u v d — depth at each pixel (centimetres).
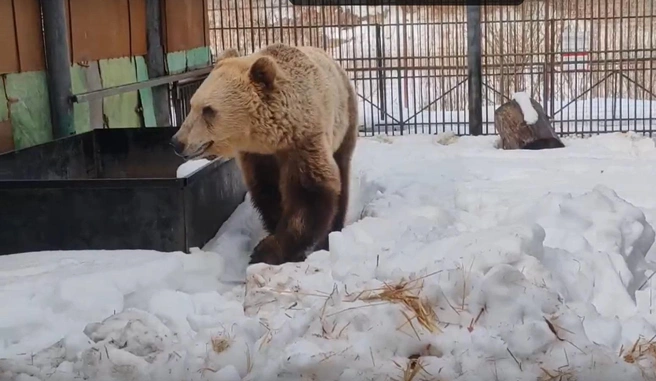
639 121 926
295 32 948
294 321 317
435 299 318
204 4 915
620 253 394
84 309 366
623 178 602
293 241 437
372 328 306
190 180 446
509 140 772
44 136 586
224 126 427
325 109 448
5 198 446
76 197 444
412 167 672
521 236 355
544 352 294
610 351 298
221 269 430
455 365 288
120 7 707
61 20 583
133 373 302
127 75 718
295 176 441
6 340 342
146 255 432
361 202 569
